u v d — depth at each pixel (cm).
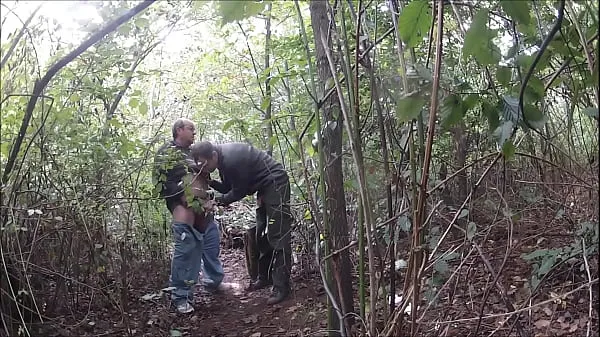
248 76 663
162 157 445
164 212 536
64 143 399
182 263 480
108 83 497
